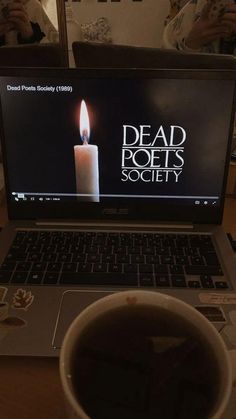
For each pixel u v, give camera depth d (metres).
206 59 0.39
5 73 0.33
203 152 0.36
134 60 0.39
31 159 0.36
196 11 0.78
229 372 0.14
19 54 0.39
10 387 0.23
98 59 0.40
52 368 0.24
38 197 0.37
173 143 0.35
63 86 0.34
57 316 0.27
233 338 0.25
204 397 0.13
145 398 0.13
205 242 0.35
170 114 0.34
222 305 0.28
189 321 0.16
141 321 0.16
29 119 0.35
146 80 0.33
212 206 0.37
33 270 0.31
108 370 0.14
